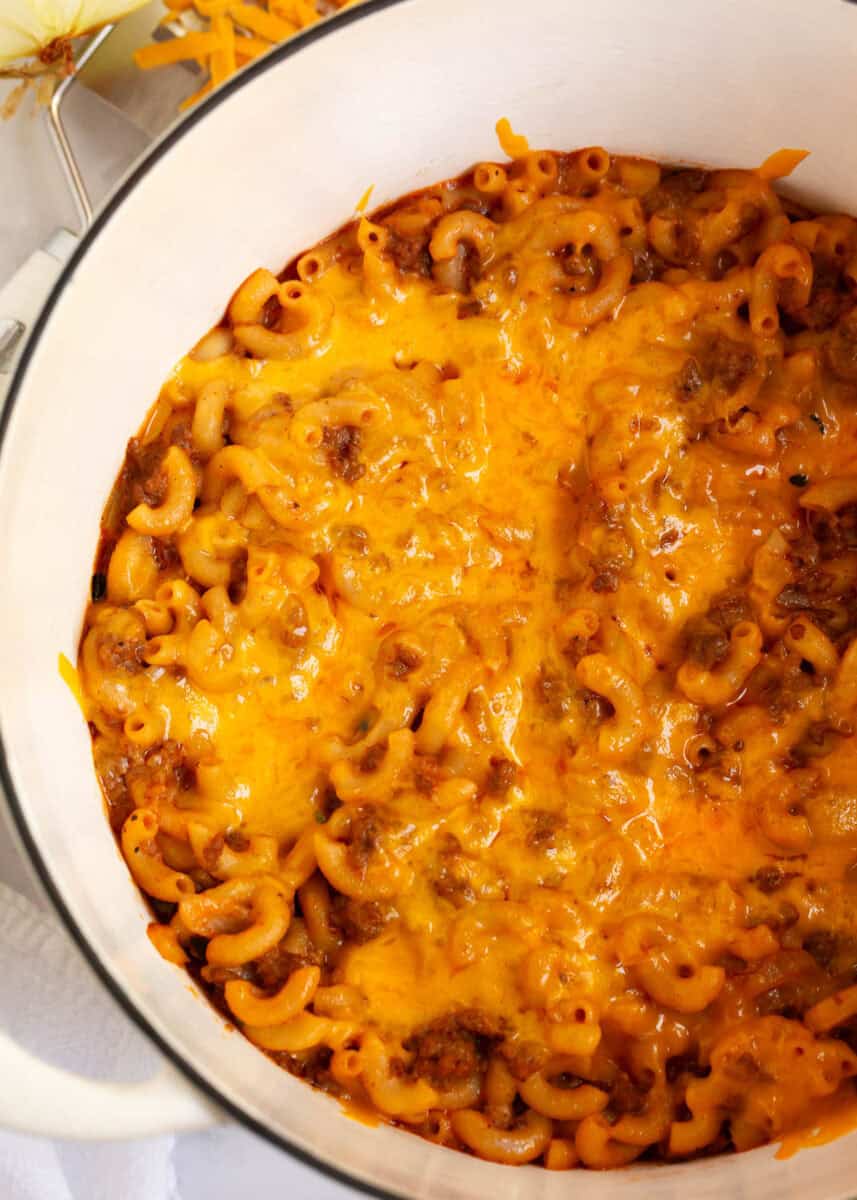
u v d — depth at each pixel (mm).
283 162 459
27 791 424
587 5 442
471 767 458
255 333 472
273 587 457
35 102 550
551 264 473
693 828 461
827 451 472
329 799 463
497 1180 441
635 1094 450
